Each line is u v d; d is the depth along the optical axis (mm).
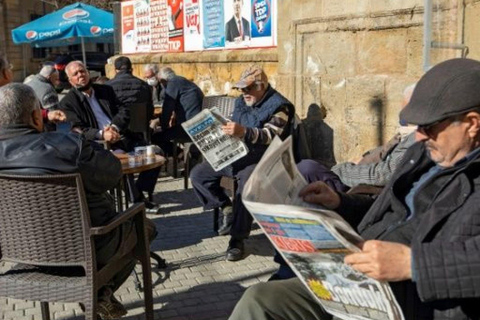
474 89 1770
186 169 6820
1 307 3748
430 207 1844
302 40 5809
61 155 2678
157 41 10062
